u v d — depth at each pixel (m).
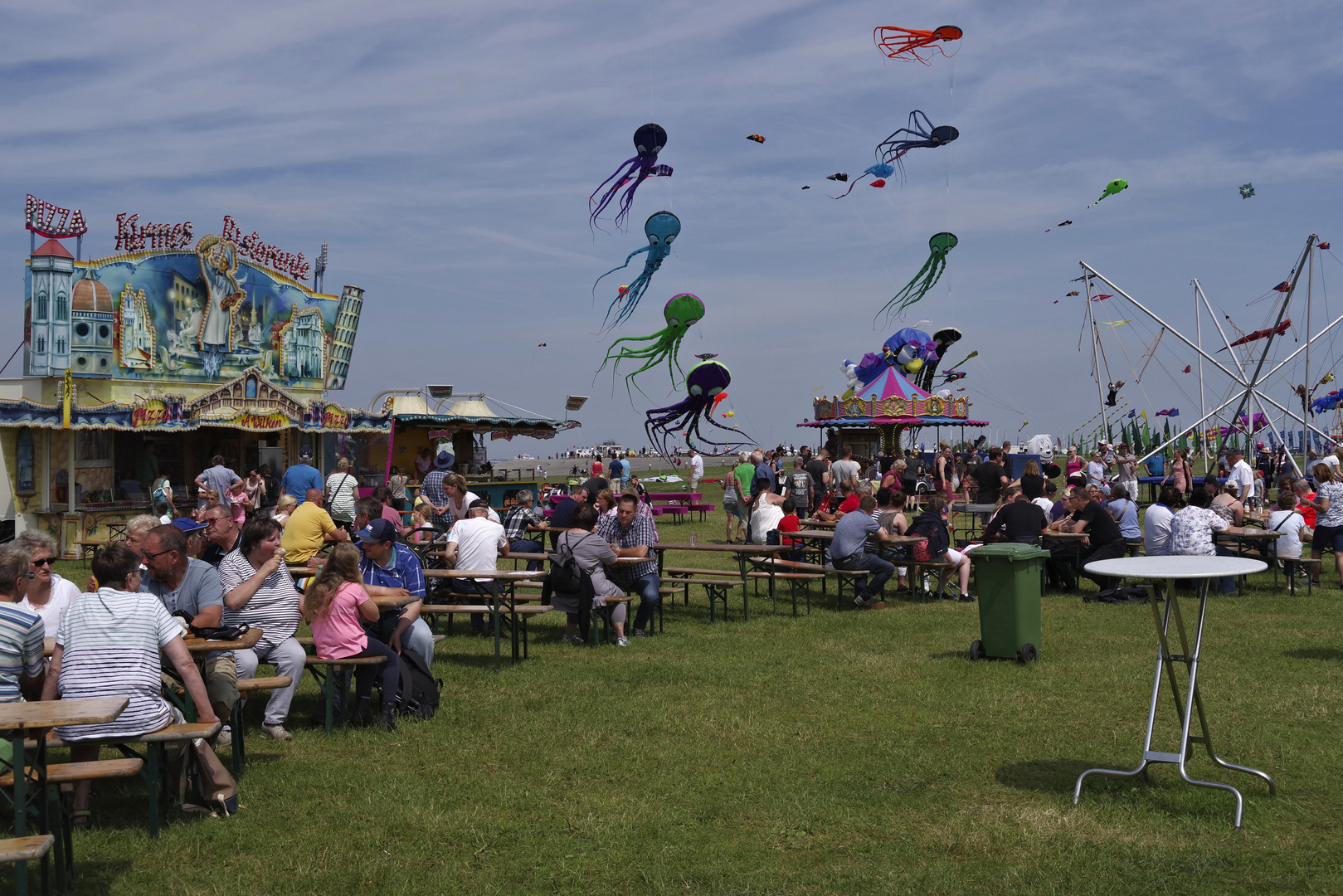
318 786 5.73
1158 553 12.95
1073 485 14.91
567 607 9.82
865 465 34.34
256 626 6.67
